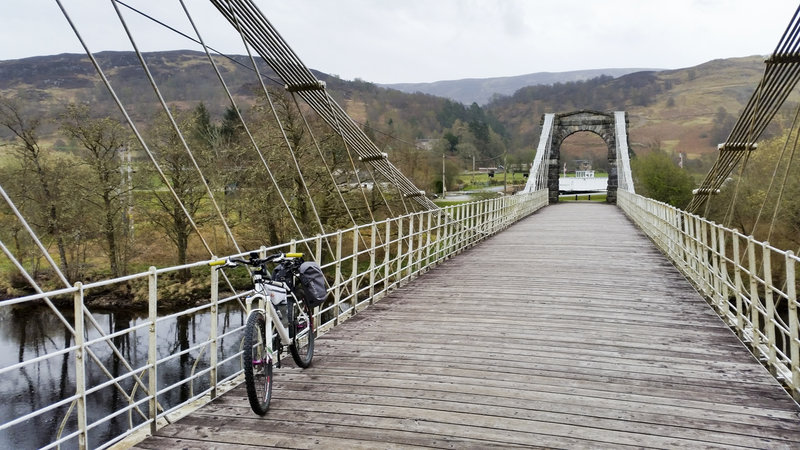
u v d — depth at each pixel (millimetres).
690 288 7473
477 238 13234
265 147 19438
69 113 18797
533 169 28641
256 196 20203
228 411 3502
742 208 25766
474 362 4445
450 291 7500
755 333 4609
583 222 18844
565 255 10789
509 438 3082
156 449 2998
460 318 5973
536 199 26062
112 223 20312
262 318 3477
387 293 7453
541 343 4980
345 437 3104
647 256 10555
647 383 3941
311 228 20531
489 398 3666
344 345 4980
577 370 4234
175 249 25484
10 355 15625
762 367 4270
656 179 38562
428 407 3518
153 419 3223
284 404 3594
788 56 6609
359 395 3736
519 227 17156
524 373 4168
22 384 13430
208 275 22172
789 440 3033
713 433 3133
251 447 3006
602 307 6410
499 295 7164
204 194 21328
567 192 48938
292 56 6375
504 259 10430
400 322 5828
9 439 10844
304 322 4215
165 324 18375
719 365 4328
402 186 9992
